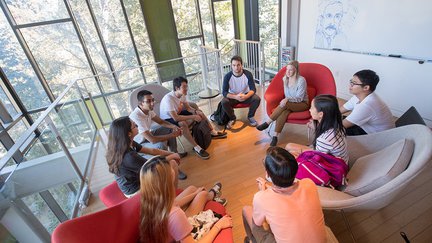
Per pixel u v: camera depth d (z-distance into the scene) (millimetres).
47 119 2033
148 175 1021
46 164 1895
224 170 2377
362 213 1677
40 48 4258
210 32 5637
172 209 1072
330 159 1434
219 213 1357
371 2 2889
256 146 2717
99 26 4578
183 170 2455
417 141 1239
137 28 4891
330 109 1436
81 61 4664
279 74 2797
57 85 4605
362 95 1832
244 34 5703
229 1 5477
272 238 1095
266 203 984
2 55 3953
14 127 3857
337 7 3334
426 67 2549
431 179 1896
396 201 1740
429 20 2406
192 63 4207
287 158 941
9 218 1435
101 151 3121
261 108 3609
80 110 3002
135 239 1163
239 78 3039
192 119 2668
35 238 1525
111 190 1701
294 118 2457
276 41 4727
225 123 3188
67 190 2059
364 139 1652
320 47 3826
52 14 4160
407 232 1512
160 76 4023
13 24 3938
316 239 905
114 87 3646
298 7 4031
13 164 1609
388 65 2924
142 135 2203
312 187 986
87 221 991
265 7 4863
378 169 1302
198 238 1144
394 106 3016
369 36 3035
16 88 4168
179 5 5082
